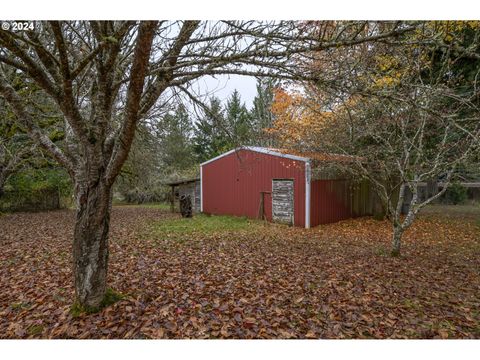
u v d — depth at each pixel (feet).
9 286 15.49
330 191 39.86
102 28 10.52
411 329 11.46
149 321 11.57
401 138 22.43
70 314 12.00
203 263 19.57
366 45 13.35
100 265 12.29
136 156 45.85
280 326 11.60
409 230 34.04
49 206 54.75
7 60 9.49
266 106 59.93
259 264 19.48
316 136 32.86
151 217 47.16
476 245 26.53
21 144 39.24
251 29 11.26
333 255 22.22
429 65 19.71
